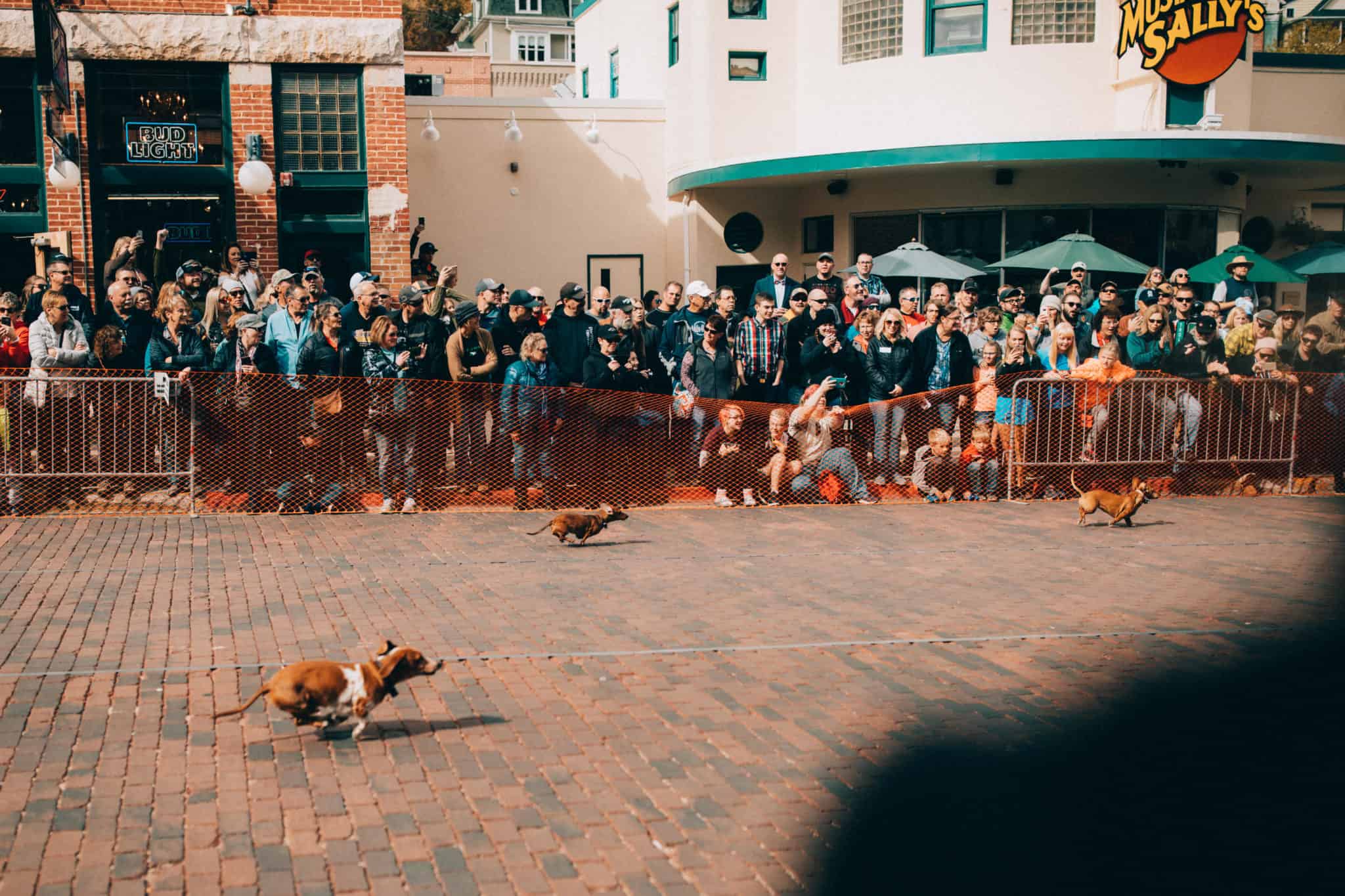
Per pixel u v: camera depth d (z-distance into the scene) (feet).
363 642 21.67
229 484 33.60
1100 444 37.06
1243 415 37.86
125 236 47.16
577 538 31.17
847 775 16.17
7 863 13.32
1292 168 57.06
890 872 13.51
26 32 47.14
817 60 61.05
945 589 26.32
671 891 13.03
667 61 67.41
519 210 62.90
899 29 58.08
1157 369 39.09
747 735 17.57
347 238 51.67
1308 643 22.25
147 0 48.08
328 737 17.22
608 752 16.88
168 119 49.19
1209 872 13.58
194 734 17.24
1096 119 56.34
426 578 26.71
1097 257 49.96
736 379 37.32
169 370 33.04
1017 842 14.26
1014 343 37.22
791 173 55.93
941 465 37.37
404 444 34.37
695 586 26.45
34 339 32.83
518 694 19.22
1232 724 18.13
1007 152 51.55
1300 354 39.86
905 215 58.80
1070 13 55.98
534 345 34.88
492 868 13.47
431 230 61.82
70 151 46.93
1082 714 18.53
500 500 35.35
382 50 50.67
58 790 15.25
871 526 33.37
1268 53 61.62
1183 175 56.90
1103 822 14.82
